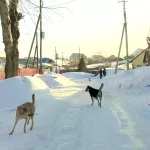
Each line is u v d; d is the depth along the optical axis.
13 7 16.84
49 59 97.94
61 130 9.30
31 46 38.78
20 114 8.88
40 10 16.69
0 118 10.61
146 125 9.88
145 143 7.81
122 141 8.02
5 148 7.45
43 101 14.30
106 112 12.60
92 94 14.87
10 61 17.06
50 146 7.66
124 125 9.93
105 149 7.30
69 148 7.46
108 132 9.00
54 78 28.03
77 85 28.45
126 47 46.88
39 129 9.40
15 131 9.10
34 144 7.84
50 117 11.30
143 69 26.59
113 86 25.58
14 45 17.09
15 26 17.11
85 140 8.16
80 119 10.99
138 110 12.91
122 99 17.34
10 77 16.97
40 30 35.34
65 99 16.70
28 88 14.77
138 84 23.30
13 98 13.70
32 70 35.06
